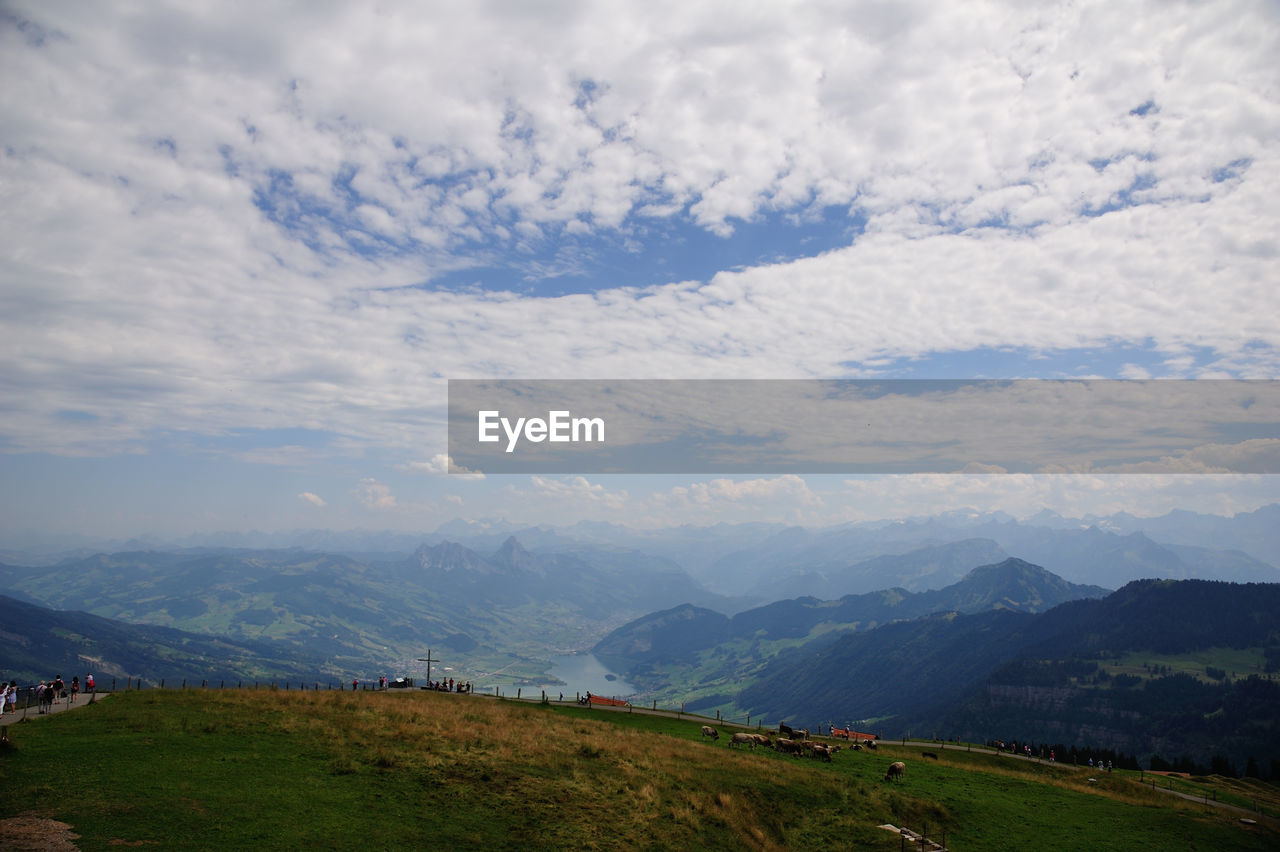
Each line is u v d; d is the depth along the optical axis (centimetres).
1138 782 8181
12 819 2884
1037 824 5434
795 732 7838
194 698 5800
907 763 7138
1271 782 10844
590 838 3825
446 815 3734
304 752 4347
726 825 4522
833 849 4559
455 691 9762
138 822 3006
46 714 4781
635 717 8419
